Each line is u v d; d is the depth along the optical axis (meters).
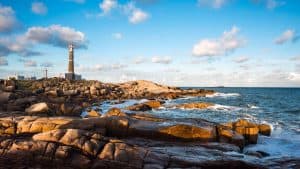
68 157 11.94
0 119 17.56
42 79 78.62
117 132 17.42
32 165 11.73
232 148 15.68
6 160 11.80
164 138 17.17
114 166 11.87
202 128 17.34
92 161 12.06
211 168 12.50
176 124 17.81
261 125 21.80
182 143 16.38
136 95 66.62
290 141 19.78
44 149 12.05
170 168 11.95
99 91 60.41
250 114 36.34
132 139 16.84
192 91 86.56
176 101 59.09
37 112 24.34
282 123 28.00
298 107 48.22
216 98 70.75
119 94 64.56
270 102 60.38
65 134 12.98
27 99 29.28
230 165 12.74
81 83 79.06
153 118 19.50
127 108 38.75
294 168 13.01
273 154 16.75
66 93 48.53
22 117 18.12
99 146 12.55
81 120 17.42
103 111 36.78
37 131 16.70
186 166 12.28
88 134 13.09
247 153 15.77
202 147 15.45
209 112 37.66
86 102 44.94
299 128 24.72
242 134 18.92
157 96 67.62
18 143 12.34
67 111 26.66
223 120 30.67
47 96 42.47
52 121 17.16
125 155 12.24
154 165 11.95
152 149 13.80
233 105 50.66
